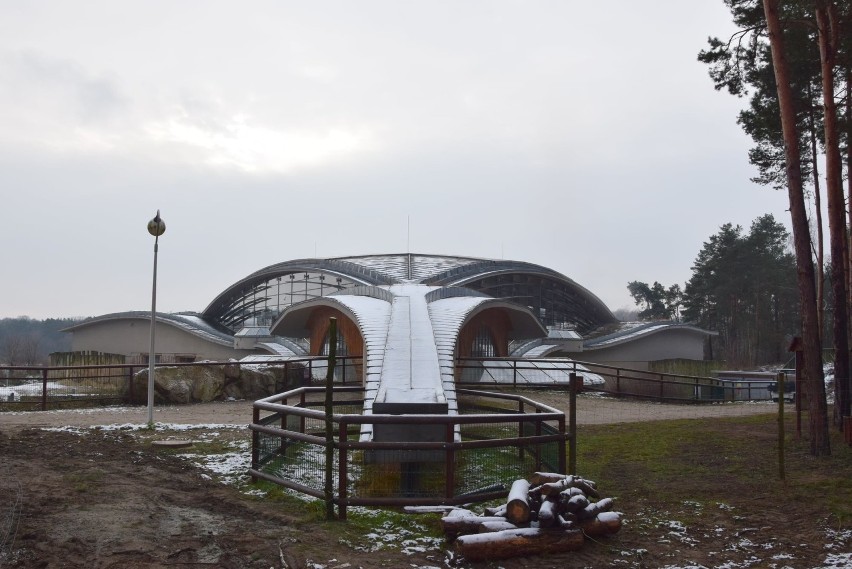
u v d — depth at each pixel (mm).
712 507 9031
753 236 66250
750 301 67062
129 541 6988
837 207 15672
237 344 52094
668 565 6961
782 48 13617
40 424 15336
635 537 7801
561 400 24484
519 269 52250
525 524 7297
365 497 8320
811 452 12570
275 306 58031
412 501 8273
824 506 9031
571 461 9508
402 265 49125
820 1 15258
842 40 16547
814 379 12672
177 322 57969
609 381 40250
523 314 33094
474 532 7312
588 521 7586
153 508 8242
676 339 57562
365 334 18844
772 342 62781
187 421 16703
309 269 53031
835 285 15680
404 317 20719
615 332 56906
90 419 16703
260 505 8758
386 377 14188
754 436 14703
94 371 39312
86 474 9727
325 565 6652
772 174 26719
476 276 48094
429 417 8398
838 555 7254
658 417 19391
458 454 8984
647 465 11672
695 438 14438
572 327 59531
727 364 56000
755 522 8398
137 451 12117
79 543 6852
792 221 13258
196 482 9938
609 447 13430
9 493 8383
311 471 8984
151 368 15539
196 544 7055
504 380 31031
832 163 15734
